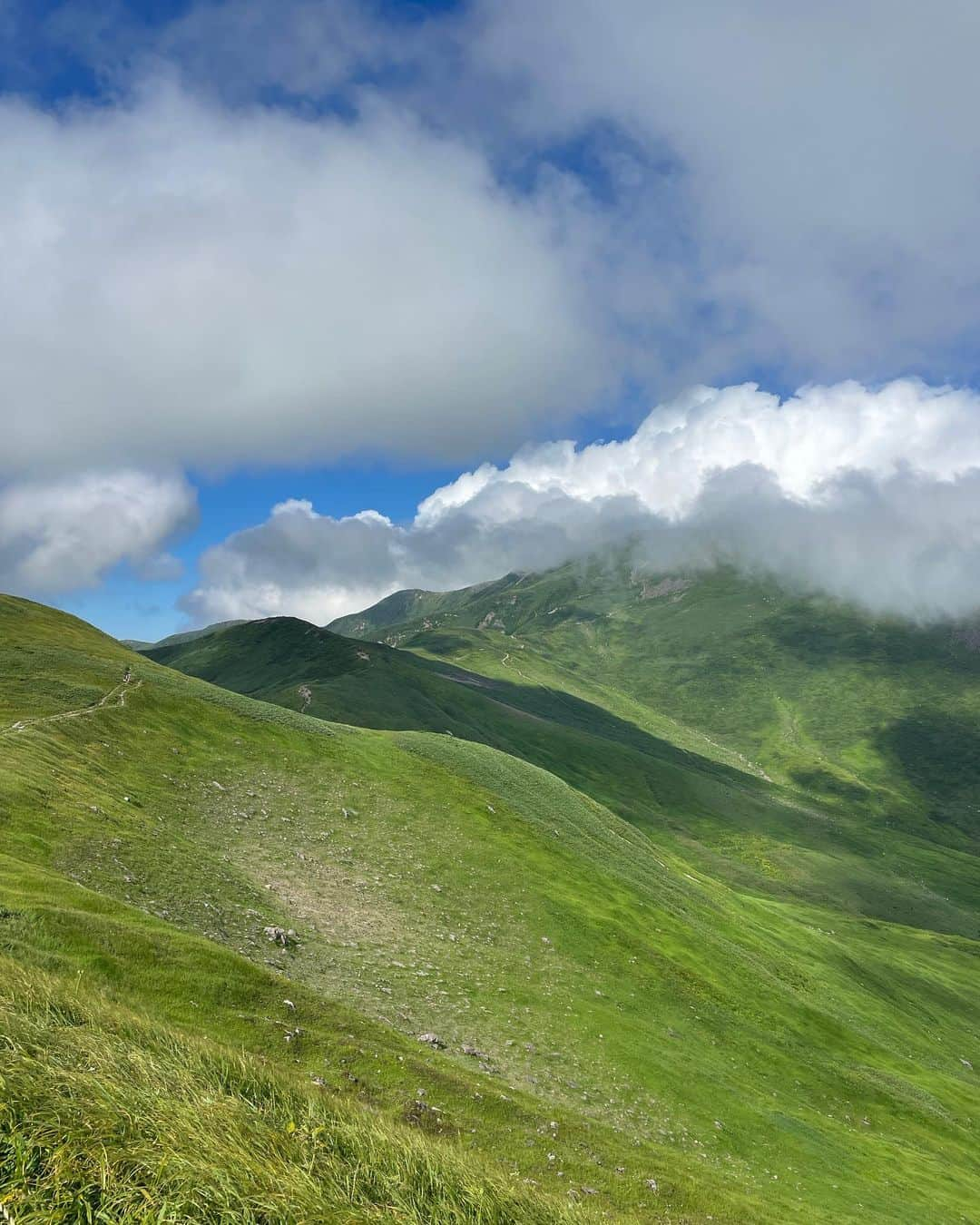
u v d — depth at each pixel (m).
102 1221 11.91
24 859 40.06
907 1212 48.81
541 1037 50.69
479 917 66.50
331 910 56.94
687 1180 35.47
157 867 47.41
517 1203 17.78
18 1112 13.48
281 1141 15.59
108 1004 22.98
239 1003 32.31
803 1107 61.59
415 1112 30.20
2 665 79.94
